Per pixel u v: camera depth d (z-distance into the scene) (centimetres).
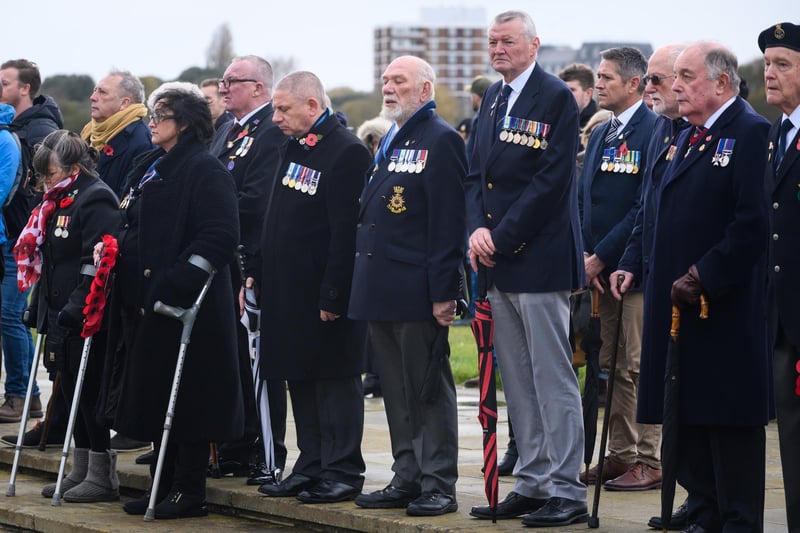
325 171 2281
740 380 1842
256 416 2491
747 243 1814
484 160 2061
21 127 3119
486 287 2048
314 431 2312
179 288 2239
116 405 2309
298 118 2300
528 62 2044
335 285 2242
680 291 1838
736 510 1858
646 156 2367
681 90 1892
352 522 2120
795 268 1750
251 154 2539
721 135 1870
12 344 3098
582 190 2498
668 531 1991
